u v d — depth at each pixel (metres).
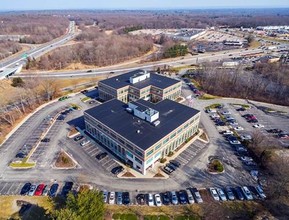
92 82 134.25
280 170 62.41
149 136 67.38
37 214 53.75
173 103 86.44
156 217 53.12
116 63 174.12
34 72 151.25
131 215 53.47
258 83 122.06
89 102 108.44
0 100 110.62
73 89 123.25
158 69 150.12
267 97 114.19
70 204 47.06
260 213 54.34
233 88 123.19
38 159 71.25
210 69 137.62
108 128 71.50
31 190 59.72
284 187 59.62
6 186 61.50
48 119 93.19
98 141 79.50
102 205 48.62
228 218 53.16
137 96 103.81
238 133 85.00
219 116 96.75
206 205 56.25
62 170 66.94
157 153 67.69
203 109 102.56
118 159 71.19
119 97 103.56
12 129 86.81
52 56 172.75
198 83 131.75
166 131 69.69
